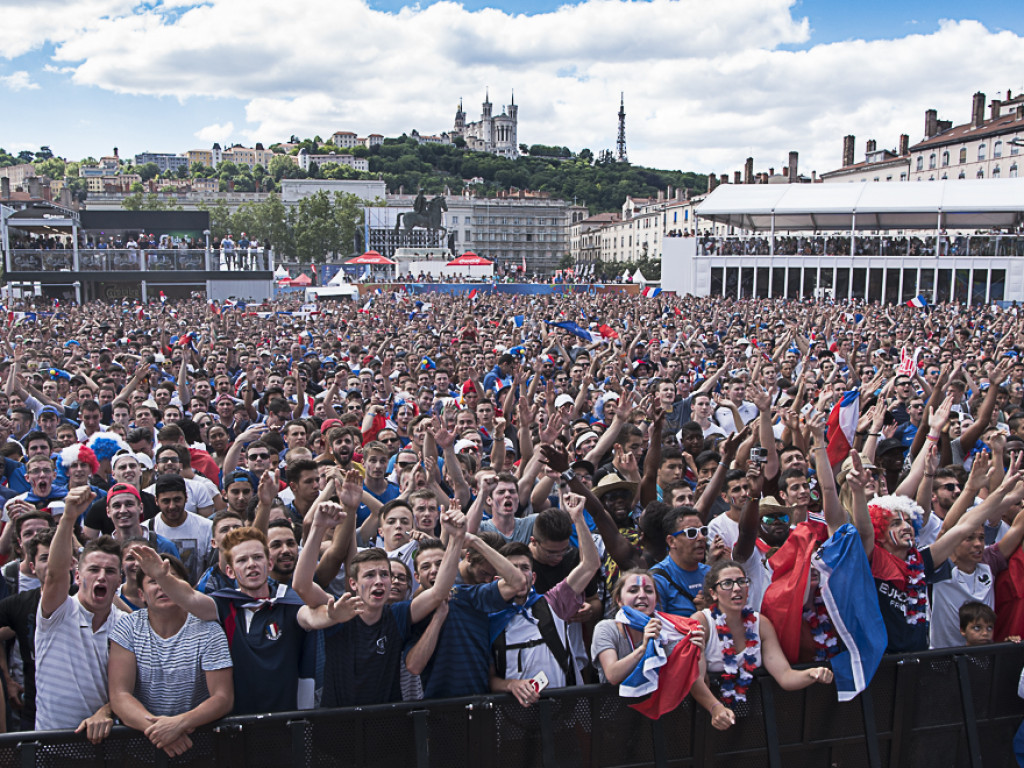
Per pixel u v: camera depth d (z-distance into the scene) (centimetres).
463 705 456
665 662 459
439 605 473
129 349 1930
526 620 489
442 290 5850
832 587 502
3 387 1175
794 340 2031
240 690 453
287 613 472
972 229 6662
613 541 561
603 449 793
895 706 508
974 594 566
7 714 500
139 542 511
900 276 5178
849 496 653
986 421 909
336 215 10956
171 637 445
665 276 6003
